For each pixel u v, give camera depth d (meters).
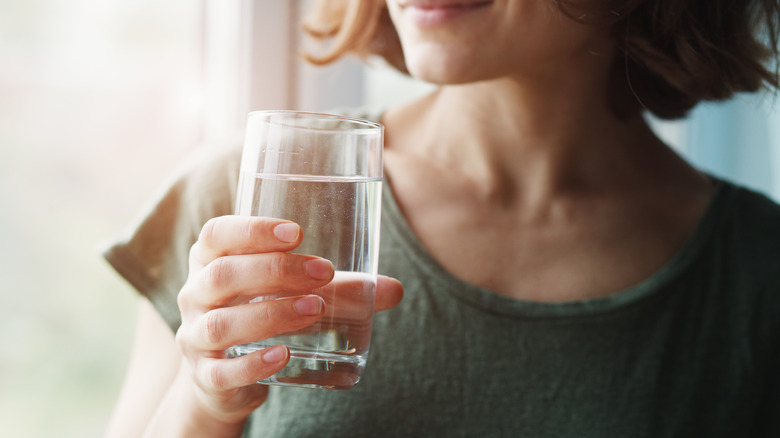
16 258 0.98
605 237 0.79
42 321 1.00
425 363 0.75
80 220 1.01
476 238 0.78
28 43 0.96
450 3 0.66
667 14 0.75
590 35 0.73
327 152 0.56
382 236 0.78
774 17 0.79
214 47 1.04
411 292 0.77
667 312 0.78
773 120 1.39
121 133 1.02
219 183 0.82
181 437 0.67
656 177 0.84
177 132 1.04
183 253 0.80
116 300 1.04
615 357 0.76
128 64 1.01
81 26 0.98
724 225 0.81
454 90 0.81
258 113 0.57
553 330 0.76
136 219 0.81
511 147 0.79
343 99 1.08
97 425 1.04
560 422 0.75
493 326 0.76
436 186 0.80
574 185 0.81
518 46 0.68
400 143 0.84
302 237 0.55
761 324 0.79
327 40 0.92
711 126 1.44
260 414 0.76
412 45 0.68
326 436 0.74
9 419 1.00
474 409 0.75
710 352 0.78
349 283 0.56
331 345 0.56
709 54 0.77
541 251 0.78
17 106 0.96
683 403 0.76
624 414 0.75
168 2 1.02
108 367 1.05
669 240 0.80
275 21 1.03
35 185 0.98
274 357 0.55
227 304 0.57
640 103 0.81
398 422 0.74
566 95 0.78
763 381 0.79
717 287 0.79
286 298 0.55
